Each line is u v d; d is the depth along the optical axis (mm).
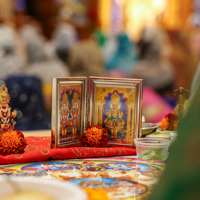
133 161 1069
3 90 1185
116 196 662
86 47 4695
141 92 1258
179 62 5051
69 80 1235
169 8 5395
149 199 205
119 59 5016
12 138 1071
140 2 5352
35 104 2570
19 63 4023
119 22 5363
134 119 1270
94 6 5301
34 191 362
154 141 1131
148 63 5004
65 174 881
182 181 192
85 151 1113
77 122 1293
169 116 1479
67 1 5086
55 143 1178
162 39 5125
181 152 197
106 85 1309
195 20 5383
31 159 1035
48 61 4352
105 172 904
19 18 4648
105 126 1312
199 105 197
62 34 4742
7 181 369
